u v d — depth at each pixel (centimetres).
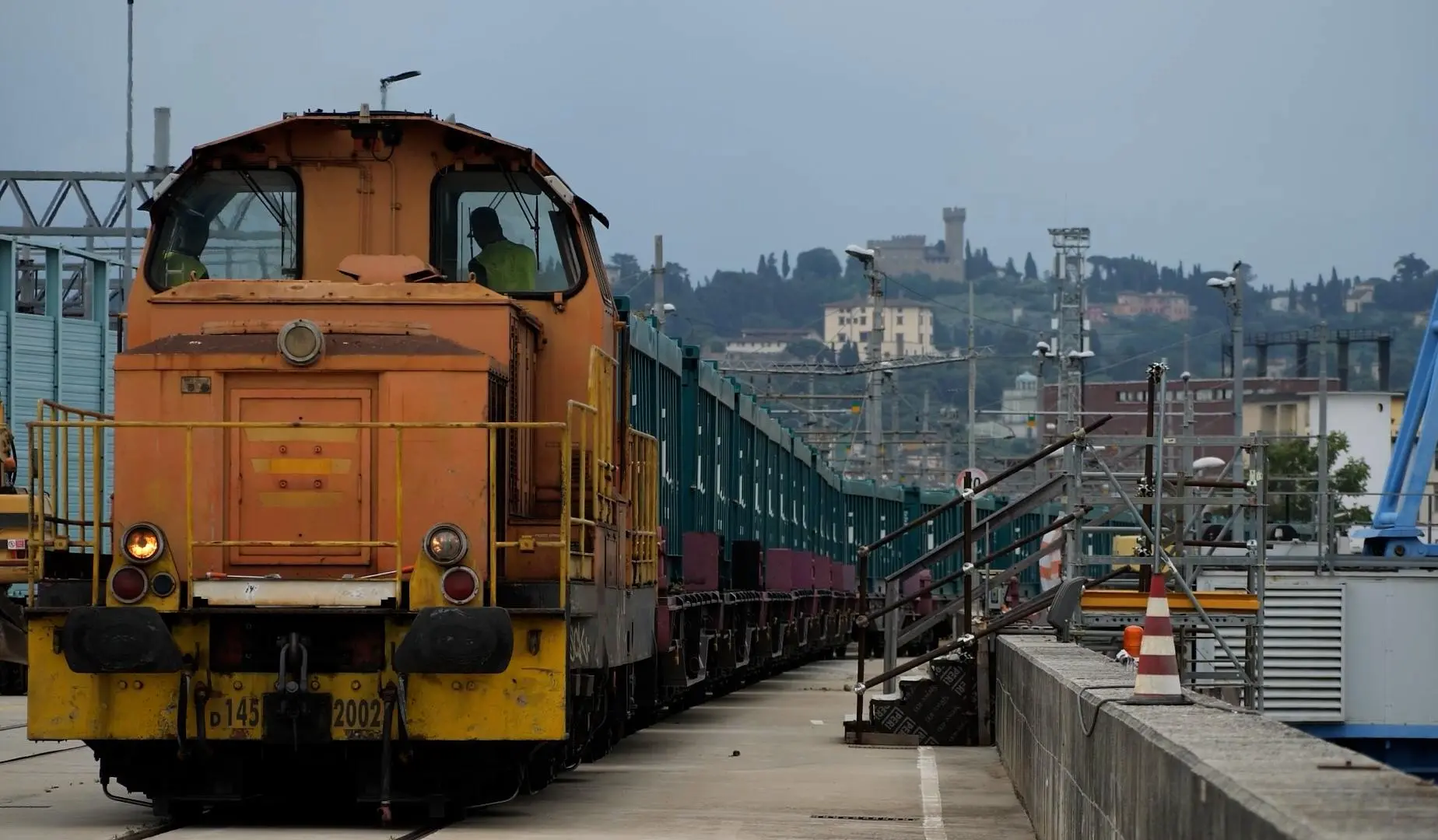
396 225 2795
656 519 3525
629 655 3122
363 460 2445
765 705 5388
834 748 3888
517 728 2353
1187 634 4084
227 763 2473
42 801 2773
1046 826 2306
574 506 2764
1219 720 1498
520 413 2695
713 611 5147
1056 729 2191
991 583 4412
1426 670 4738
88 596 2417
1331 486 16638
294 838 2311
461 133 2789
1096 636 4300
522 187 2827
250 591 2359
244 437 2448
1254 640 3950
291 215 2792
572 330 2839
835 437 13138
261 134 2775
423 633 2298
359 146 2802
